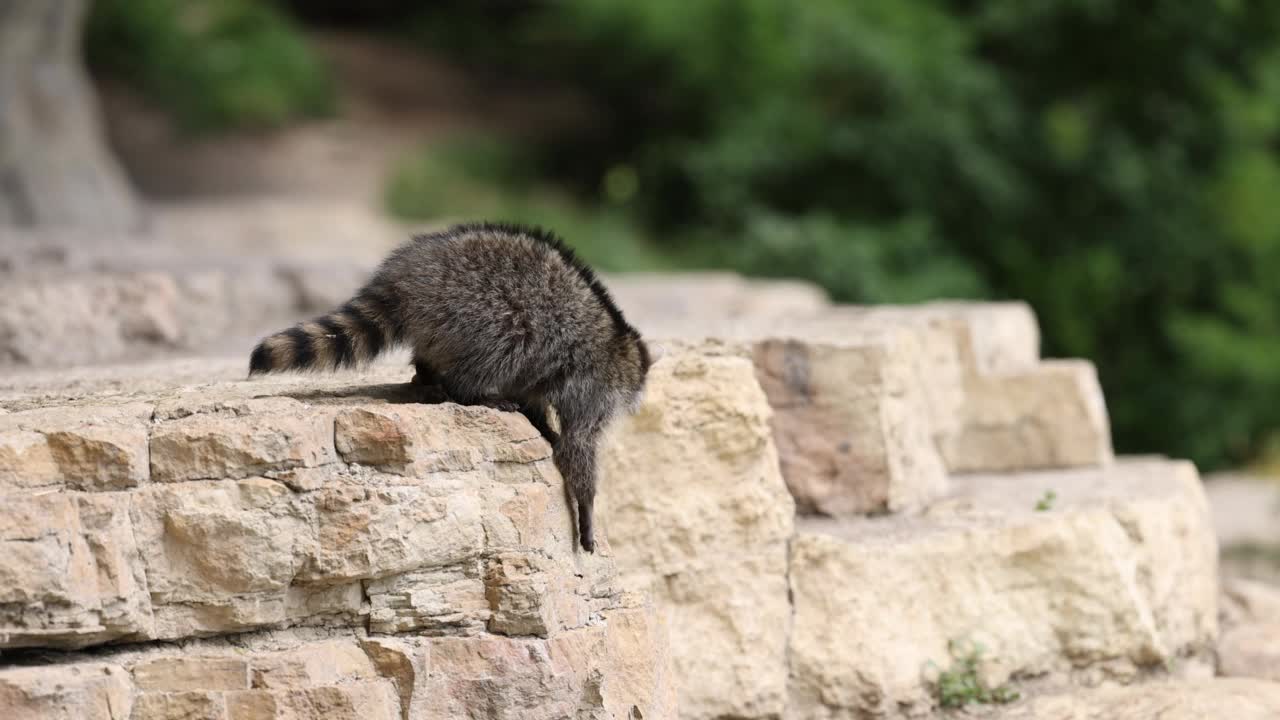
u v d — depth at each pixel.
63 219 45.38
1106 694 17.64
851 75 47.28
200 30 70.25
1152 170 47.91
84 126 47.62
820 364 18.45
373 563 13.11
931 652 17.34
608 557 15.32
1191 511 19.89
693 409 16.98
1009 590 17.89
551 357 14.18
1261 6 45.97
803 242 44.12
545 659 13.79
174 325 22.75
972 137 48.00
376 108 72.75
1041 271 47.44
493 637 13.76
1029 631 17.83
